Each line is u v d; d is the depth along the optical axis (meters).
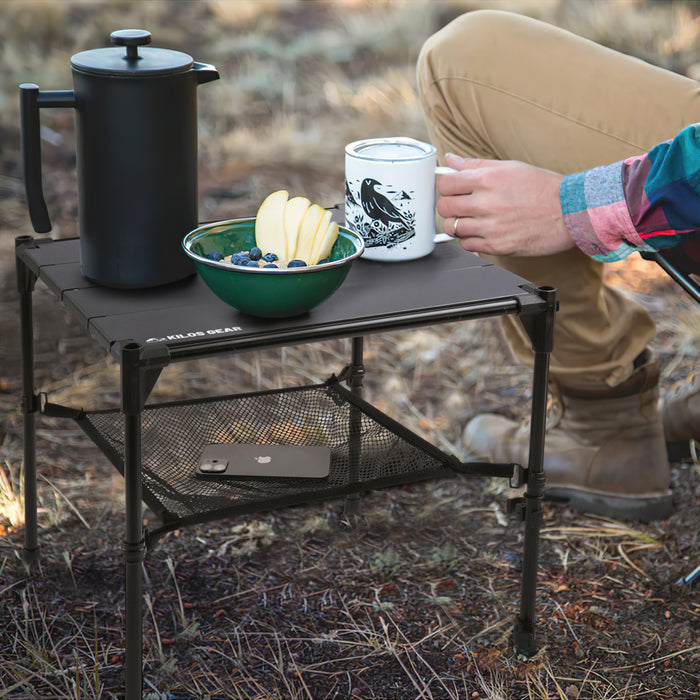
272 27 5.67
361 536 1.95
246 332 1.32
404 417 2.37
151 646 1.63
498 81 1.74
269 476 1.57
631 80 1.71
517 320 1.94
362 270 1.56
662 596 1.78
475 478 2.14
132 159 1.40
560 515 2.02
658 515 2.00
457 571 1.85
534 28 1.77
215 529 1.95
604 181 1.50
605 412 1.99
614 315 1.91
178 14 5.80
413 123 4.22
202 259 1.34
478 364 2.63
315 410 1.82
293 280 1.31
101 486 2.08
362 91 4.58
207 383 2.52
